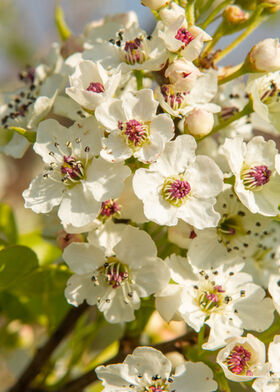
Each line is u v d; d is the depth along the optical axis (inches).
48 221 15.4
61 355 15.9
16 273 13.8
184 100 13.2
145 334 15.3
